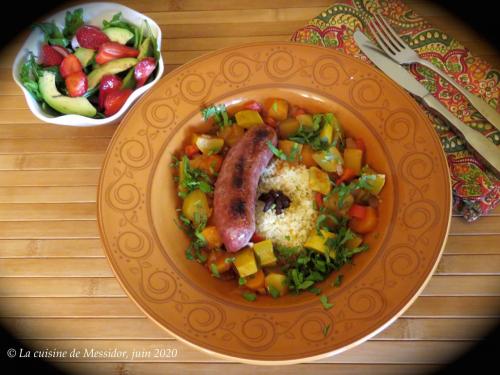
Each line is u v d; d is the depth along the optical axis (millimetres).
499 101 378
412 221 315
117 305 343
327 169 355
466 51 396
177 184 357
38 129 409
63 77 385
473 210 353
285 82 369
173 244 332
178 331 294
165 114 361
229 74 370
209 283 321
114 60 387
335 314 295
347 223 339
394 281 300
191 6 449
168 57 427
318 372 317
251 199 321
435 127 370
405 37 408
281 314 299
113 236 324
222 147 365
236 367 321
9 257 364
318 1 445
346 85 361
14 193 387
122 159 346
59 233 371
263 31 434
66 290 350
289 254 337
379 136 347
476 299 333
